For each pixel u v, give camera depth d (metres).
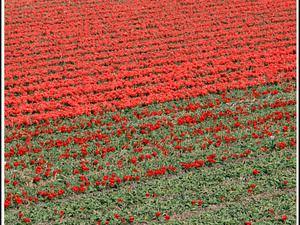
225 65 45.12
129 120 35.56
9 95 40.19
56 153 30.47
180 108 36.62
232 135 32.62
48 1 64.38
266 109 36.38
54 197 25.78
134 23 57.19
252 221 23.19
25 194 25.25
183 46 50.47
